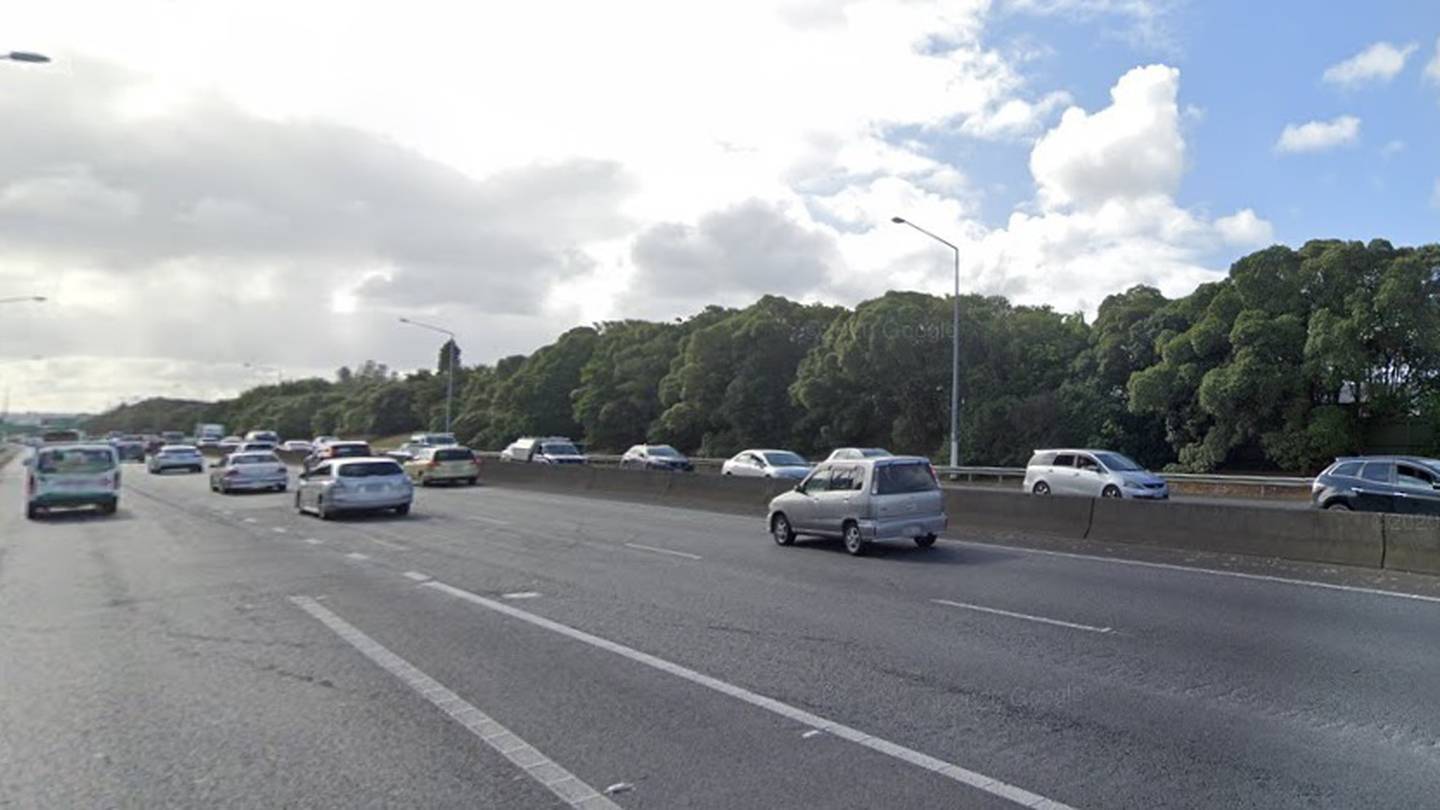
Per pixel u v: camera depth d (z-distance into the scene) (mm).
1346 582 11859
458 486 38750
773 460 31656
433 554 15695
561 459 46031
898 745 5707
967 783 5059
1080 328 50594
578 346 83938
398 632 9250
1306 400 34406
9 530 20844
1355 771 5188
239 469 34000
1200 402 36281
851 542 15516
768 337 60219
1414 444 33656
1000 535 18312
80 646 8750
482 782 5172
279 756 5641
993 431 44406
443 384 112000
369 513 24562
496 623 9672
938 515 15773
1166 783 5031
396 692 7051
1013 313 50875
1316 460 33844
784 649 8359
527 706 6645
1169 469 38219
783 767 5348
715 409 63188
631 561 14680
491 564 14359
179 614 10359
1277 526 14180
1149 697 6703
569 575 13133
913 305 48844
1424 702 6488
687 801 4855
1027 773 5203
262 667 7875
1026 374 47281
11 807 4883
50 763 5551
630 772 5301
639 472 30859
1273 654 7973
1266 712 6301
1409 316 32094
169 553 16125
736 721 6230
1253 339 34844
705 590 11742
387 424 114688
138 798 4988
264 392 164250
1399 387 33781
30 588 12367
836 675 7414
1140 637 8711
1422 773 5145
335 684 7301
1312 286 35250
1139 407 38938
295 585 12359
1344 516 13406
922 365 48406
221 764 5508
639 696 6867
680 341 71875
